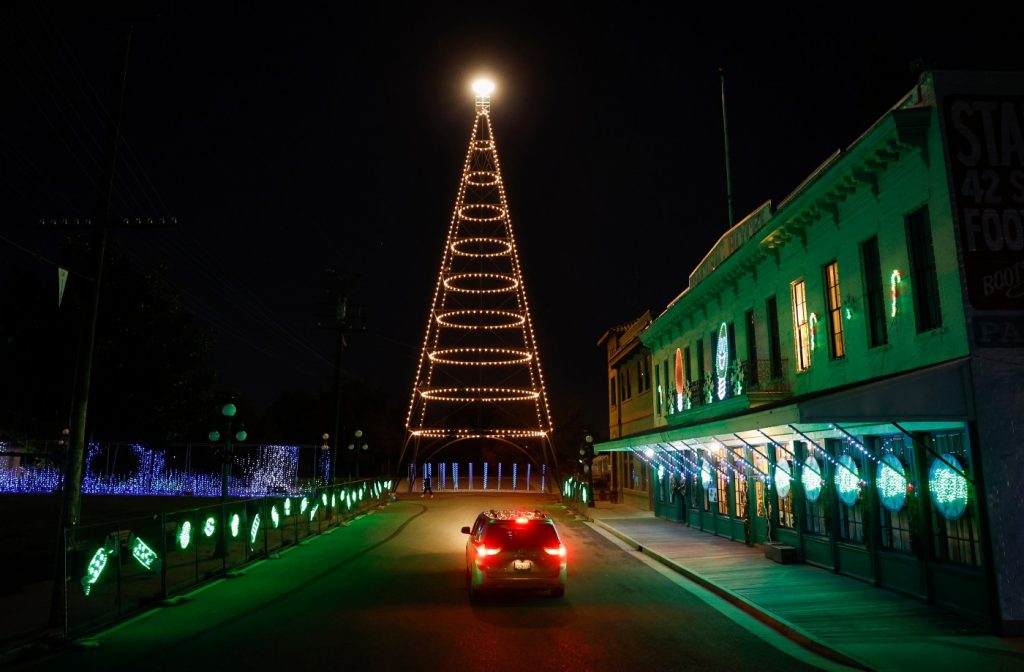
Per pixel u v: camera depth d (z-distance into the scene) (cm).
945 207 1184
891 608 1205
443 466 5991
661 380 3183
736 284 2169
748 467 2055
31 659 985
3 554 2055
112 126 1361
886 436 1366
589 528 2856
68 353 3102
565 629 1135
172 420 3266
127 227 1336
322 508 2941
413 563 1889
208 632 1125
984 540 1083
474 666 923
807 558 1684
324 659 959
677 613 1257
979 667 893
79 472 1240
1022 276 1148
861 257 1470
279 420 8988
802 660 958
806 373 1728
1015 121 1198
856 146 1377
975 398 1116
